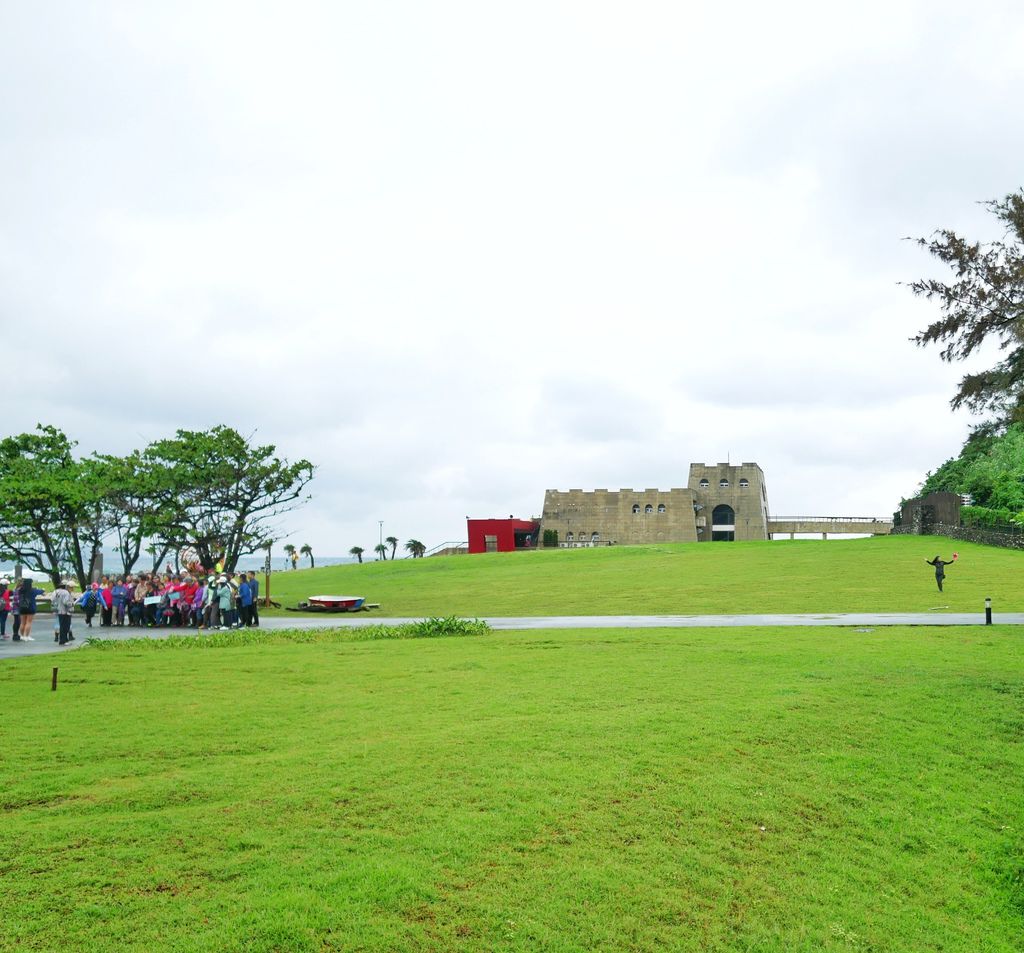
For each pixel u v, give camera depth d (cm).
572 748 1295
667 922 862
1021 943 962
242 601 3603
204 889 835
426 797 1077
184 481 5006
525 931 811
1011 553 6016
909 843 1121
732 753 1313
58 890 823
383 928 786
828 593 4409
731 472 12538
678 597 4525
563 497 12319
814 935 887
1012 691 1800
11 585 3709
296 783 1121
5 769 1205
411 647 2623
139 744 1348
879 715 1580
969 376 2312
